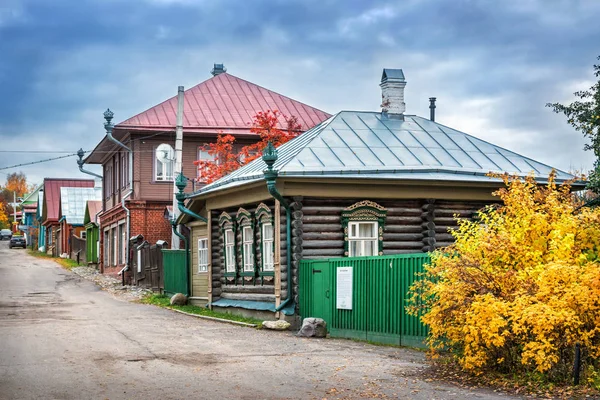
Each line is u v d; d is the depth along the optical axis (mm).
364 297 18906
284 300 22250
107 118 39094
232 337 19062
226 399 11250
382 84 27062
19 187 179500
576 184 23406
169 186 42125
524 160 25391
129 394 11578
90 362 14562
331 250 22109
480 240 13742
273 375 13219
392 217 22797
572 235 13312
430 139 25547
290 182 21562
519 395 11438
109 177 50625
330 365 14367
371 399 11273
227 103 45594
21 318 23328
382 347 17344
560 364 12117
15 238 99188
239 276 25719
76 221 68062
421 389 11953
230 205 25547
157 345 17141
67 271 53344
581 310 12102
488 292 12984
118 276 43688
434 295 16297
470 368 12883
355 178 21609
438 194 22922
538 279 12562
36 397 11383
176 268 31812
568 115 21625
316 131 25609
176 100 44969
